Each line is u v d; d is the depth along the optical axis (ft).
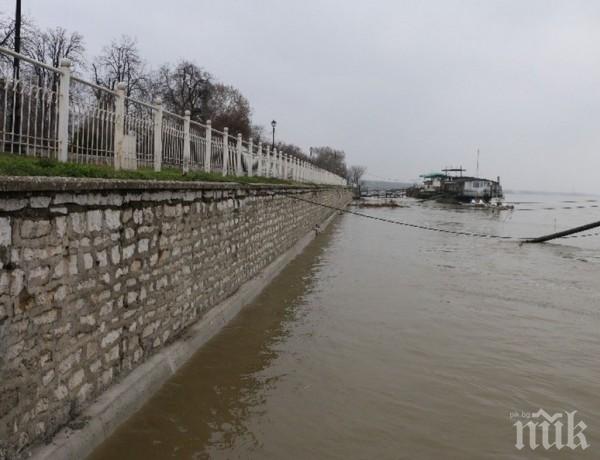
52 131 18.39
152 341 22.20
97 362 17.66
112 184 17.69
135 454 16.72
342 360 26.58
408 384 23.90
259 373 24.23
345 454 17.74
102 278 17.75
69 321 15.84
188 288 26.27
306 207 73.20
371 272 51.98
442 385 23.94
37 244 14.10
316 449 17.98
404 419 20.47
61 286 15.34
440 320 34.86
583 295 45.03
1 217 12.63
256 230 41.11
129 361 20.10
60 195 15.07
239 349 27.04
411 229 106.32
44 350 14.61
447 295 42.83
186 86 149.48
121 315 19.26
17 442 13.46
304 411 20.75
